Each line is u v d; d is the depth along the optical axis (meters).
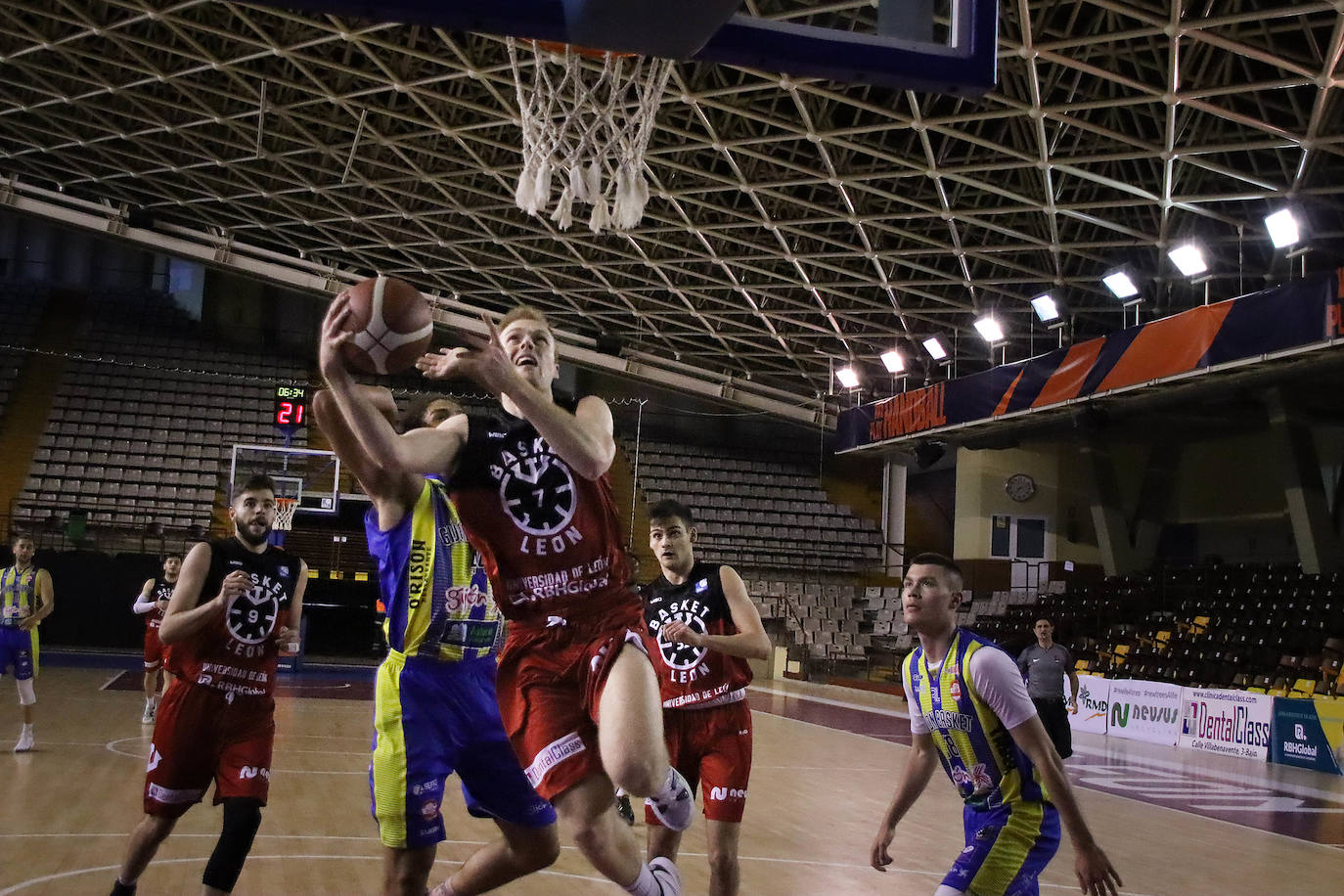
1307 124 14.52
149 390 27.48
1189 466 24.58
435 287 26.94
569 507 2.99
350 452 3.41
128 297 29.98
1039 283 20.88
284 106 19.12
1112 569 23.25
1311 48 13.30
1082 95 15.55
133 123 21.33
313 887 4.91
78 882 4.72
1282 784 11.45
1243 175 15.67
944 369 25.81
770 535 28.20
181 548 23.05
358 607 23.80
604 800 2.88
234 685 4.17
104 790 7.27
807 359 26.83
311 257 26.98
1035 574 25.33
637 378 28.22
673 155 19.20
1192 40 13.68
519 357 3.03
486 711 3.50
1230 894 6.07
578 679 2.94
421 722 3.41
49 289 29.70
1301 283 15.30
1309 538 18.58
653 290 24.64
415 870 3.38
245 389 28.14
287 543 23.52
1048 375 19.59
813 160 18.58
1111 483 23.44
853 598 26.80
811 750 12.22
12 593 9.00
